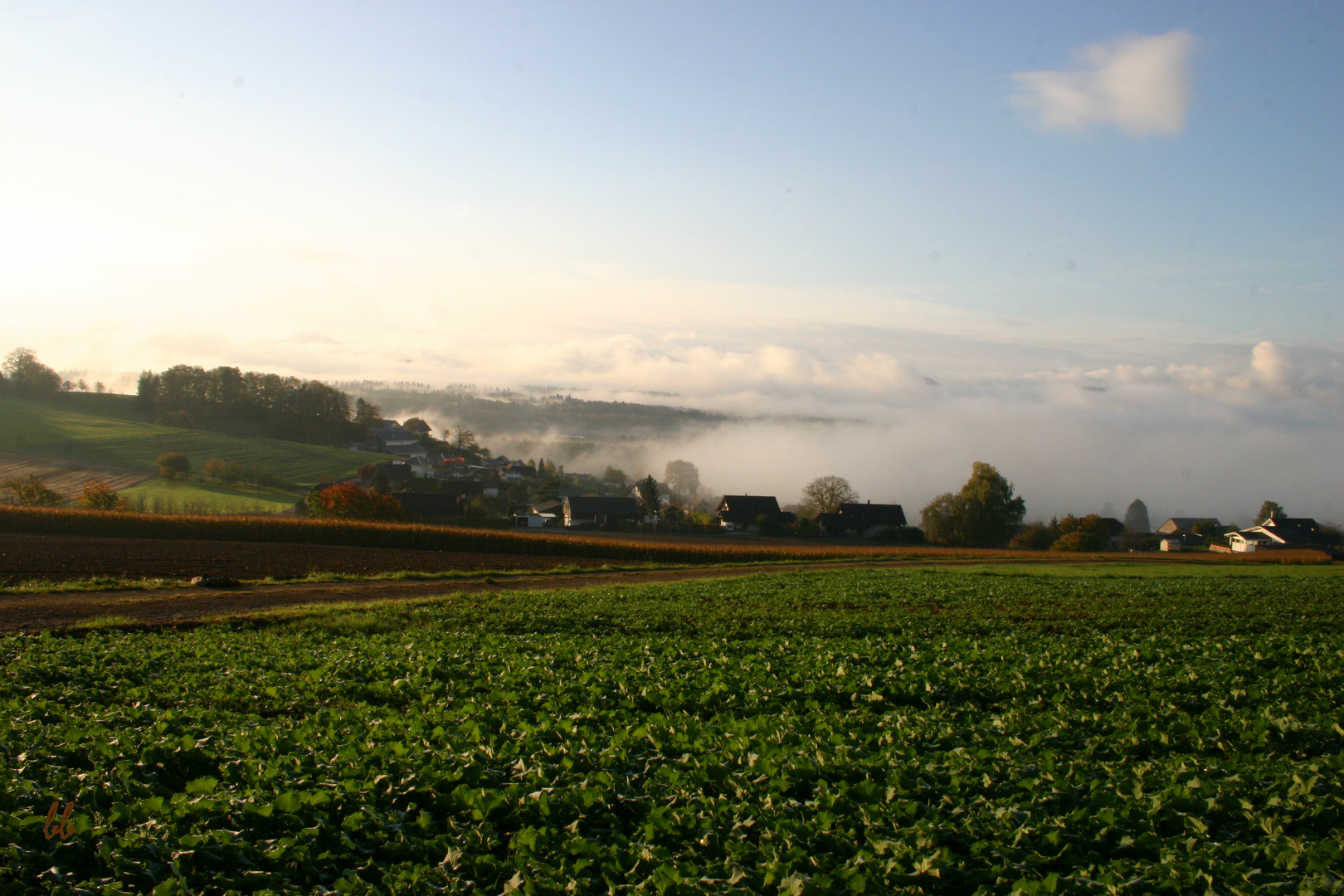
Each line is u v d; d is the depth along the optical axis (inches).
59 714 491.5
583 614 1093.1
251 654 729.6
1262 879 282.2
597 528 4439.0
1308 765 397.4
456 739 419.5
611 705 546.9
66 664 658.8
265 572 1605.6
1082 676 631.8
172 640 836.0
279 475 4648.1
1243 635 949.2
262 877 273.9
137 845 285.4
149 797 339.9
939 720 504.7
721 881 269.6
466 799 337.1
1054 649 786.2
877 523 4909.0
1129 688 583.8
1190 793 349.7
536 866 277.9
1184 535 5462.6
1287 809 338.0
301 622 991.0
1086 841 310.7
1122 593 1501.0
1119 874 275.4
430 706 544.4
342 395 7204.7
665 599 1314.0
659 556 2532.0
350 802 334.0
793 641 868.6
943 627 994.1
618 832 317.4
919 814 332.2
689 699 555.2
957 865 286.7
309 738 434.6
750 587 1567.4
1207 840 311.9
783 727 463.2
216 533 2347.4
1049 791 353.4
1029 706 561.0
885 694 601.9
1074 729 482.9
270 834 309.7
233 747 413.4
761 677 626.8
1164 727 481.7
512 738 439.8
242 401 6530.5
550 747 415.5
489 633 925.2
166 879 271.0
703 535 4254.4
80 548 1873.8
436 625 978.1
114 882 264.4
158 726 439.8
